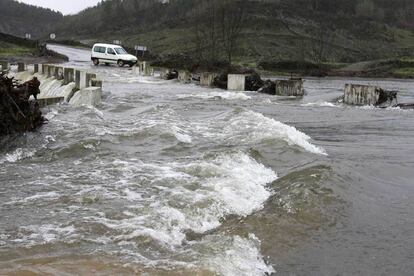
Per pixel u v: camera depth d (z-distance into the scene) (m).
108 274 4.27
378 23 124.31
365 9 137.38
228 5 64.62
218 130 12.23
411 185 8.14
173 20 131.12
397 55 94.25
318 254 5.22
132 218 5.65
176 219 5.69
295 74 54.66
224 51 67.44
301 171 8.23
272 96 26.23
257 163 8.78
